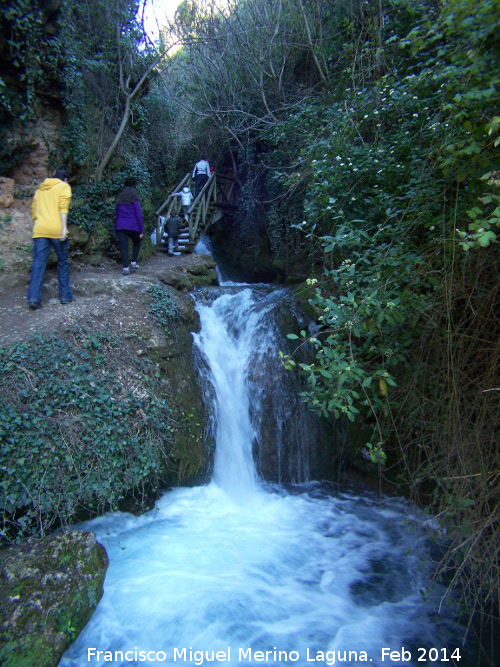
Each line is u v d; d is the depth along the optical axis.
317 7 9.44
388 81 5.37
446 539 4.58
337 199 5.66
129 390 5.03
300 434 6.34
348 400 3.05
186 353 6.18
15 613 3.15
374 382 4.46
